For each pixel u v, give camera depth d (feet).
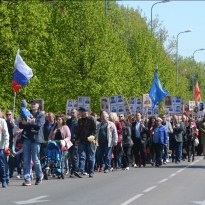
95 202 56.90
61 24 176.86
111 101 135.13
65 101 173.88
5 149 70.79
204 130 107.14
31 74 93.81
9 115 76.38
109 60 175.42
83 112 86.84
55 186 72.54
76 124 92.68
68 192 65.77
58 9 181.78
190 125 127.13
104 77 172.76
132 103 160.04
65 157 90.48
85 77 172.65
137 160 111.45
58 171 82.07
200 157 144.25
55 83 173.78
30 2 149.69
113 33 189.98
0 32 137.80
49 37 176.35
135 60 253.44
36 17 148.87
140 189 68.64
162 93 148.46
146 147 114.32
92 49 172.35
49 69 175.22
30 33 148.15
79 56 171.63
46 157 82.38
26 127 73.36
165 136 112.88
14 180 81.92
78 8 177.37
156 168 105.50
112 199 59.16
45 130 88.94
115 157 103.09
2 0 138.92
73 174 90.94
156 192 65.46
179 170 99.25
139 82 235.20
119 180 80.59
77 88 171.01
